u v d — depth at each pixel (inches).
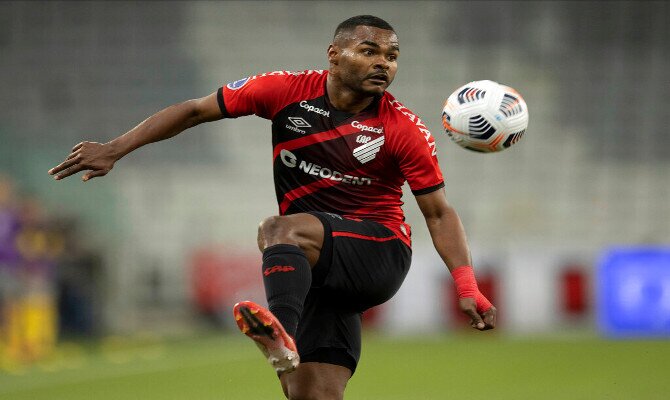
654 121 2785.4
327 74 627.8
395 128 608.4
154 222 2605.8
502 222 2650.1
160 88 2780.5
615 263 1983.3
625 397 1043.3
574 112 2790.4
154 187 2632.9
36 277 1704.0
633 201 2709.2
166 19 2819.9
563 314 2162.9
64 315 2076.8
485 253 2166.6
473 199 2672.2
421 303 2165.4
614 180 2714.1
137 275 2468.0
